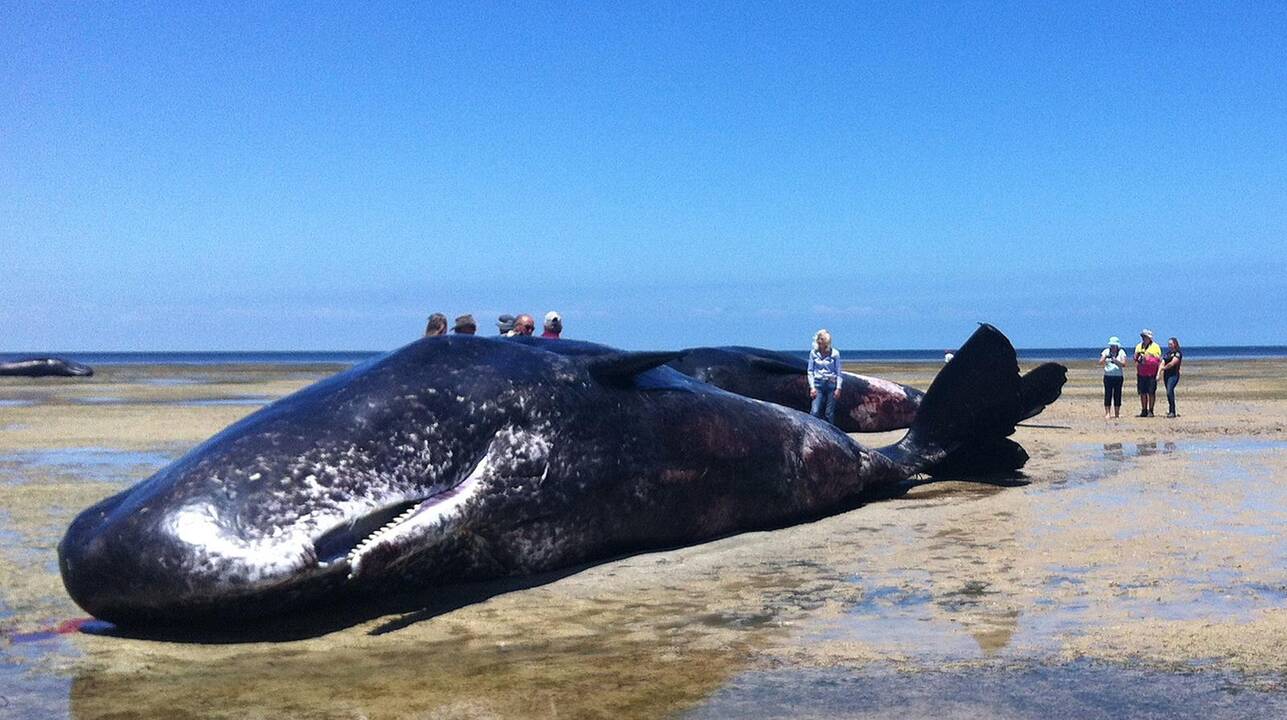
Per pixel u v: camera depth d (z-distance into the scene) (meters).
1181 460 10.88
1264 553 6.08
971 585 5.49
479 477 6.00
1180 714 3.48
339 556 5.24
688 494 7.16
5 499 8.77
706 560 6.55
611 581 6.00
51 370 41.84
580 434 6.54
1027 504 8.16
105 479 10.04
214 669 4.37
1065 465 10.62
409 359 6.14
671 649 4.46
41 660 4.52
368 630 5.00
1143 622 4.64
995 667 4.05
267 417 5.66
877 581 5.69
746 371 14.71
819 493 8.18
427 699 3.87
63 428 16.27
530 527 6.24
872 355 182.62
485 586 6.00
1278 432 14.28
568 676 4.11
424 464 5.79
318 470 5.39
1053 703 3.62
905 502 8.59
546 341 7.38
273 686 4.10
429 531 5.58
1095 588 5.33
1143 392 17.70
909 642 4.45
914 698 3.71
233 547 4.95
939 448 9.73
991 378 9.60
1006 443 10.03
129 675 4.29
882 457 9.03
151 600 4.95
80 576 5.07
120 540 4.96
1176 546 6.33
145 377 43.62
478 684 4.04
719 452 7.39
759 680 3.98
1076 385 31.09
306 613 5.33
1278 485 8.91
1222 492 8.52
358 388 5.87
